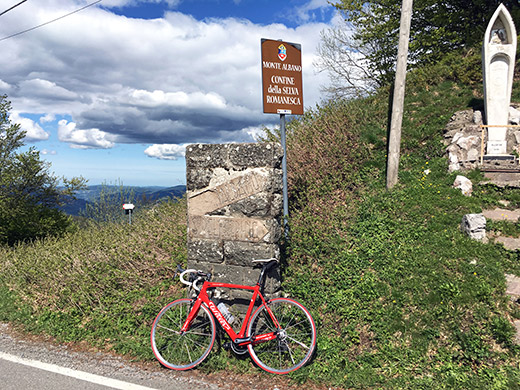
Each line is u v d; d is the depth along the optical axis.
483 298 4.79
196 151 5.04
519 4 14.18
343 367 4.19
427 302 4.90
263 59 5.95
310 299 5.32
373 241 6.42
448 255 5.80
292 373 4.07
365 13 17.52
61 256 8.05
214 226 4.92
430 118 10.37
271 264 4.52
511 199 7.32
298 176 8.75
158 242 7.47
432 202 7.37
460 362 4.11
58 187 18.30
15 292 7.23
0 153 16.89
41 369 4.30
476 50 13.43
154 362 4.46
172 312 4.88
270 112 6.02
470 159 8.64
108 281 6.49
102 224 12.28
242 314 4.72
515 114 9.60
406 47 8.35
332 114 11.15
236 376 4.11
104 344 4.95
